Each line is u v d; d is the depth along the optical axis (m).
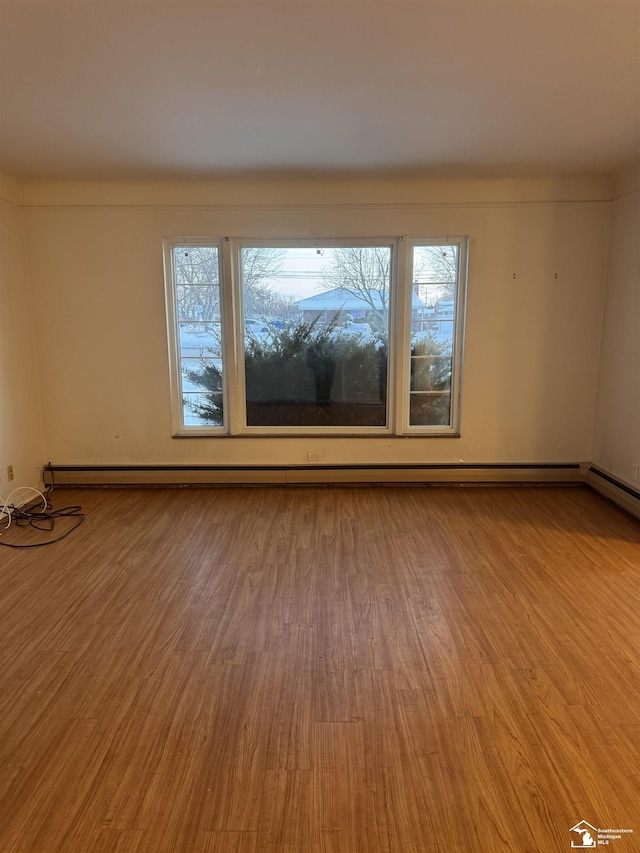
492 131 3.05
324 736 1.73
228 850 1.36
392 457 4.42
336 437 4.38
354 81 2.41
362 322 4.34
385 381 4.42
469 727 1.76
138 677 2.03
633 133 3.10
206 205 4.07
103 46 2.10
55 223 4.09
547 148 3.35
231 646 2.22
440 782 1.55
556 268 4.13
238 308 4.29
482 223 4.08
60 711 1.85
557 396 4.31
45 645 2.23
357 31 2.01
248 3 1.82
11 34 2.00
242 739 1.72
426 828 1.42
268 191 4.05
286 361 4.39
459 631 2.32
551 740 1.71
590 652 2.16
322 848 1.36
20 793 1.52
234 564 3.00
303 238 4.13
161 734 1.74
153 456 4.43
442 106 2.69
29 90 2.48
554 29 2.00
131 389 4.32
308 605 2.55
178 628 2.36
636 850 1.35
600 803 1.48
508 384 4.30
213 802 1.50
